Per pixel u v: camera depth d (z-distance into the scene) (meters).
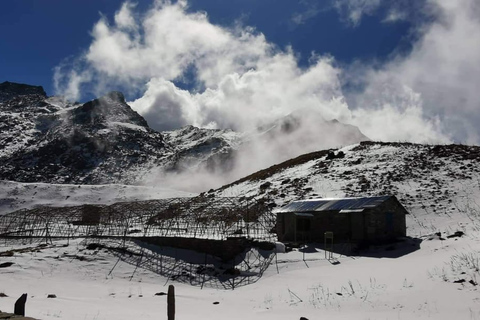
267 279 30.94
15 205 107.06
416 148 73.69
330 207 41.84
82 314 19.45
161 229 44.72
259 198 62.31
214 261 35.06
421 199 50.75
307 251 37.97
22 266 30.70
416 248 35.53
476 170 57.00
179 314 20.69
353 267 31.31
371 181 59.06
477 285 21.70
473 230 37.78
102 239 38.56
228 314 20.94
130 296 25.81
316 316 19.95
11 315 12.73
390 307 20.91
